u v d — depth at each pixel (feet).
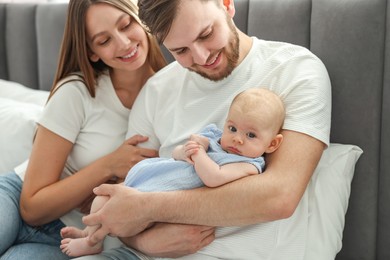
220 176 3.26
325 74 3.70
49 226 4.58
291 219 3.51
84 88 4.52
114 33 4.20
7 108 5.91
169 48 3.51
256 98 3.39
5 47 7.26
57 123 4.37
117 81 4.74
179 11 3.26
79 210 4.62
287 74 3.66
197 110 4.04
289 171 3.17
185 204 3.31
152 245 3.51
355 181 4.18
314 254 3.53
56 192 4.23
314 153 3.28
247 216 3.16
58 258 4.13
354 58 4.03
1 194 4.47
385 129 4.00
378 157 4.08
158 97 4.34
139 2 3.57
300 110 3.40
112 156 4.26
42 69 6.97
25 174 4.42
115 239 4.21
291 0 4.53
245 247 3.42
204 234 3.43
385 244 4.16
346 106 4.12
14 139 5.56
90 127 4.54
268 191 3.10
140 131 4.39
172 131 4.12
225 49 3.60
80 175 4.27
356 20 4.00
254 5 4.80
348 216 4.27
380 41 3.93
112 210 3.54
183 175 3.52
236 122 3.39
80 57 4.42
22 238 4.50
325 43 4.20
